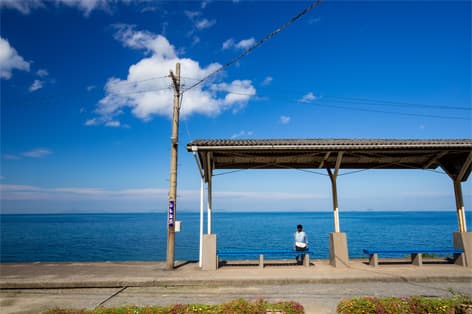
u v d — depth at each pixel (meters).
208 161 10.54
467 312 4.59
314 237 35.88
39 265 11.00
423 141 10.05
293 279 8.61
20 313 6.40
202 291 7.86
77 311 4.91
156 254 23.41
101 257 22.11
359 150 10.06
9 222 95.81
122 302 6.99
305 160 12.05
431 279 8.73
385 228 53.06
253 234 41.19
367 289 7.87
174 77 11.40
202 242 10.49
